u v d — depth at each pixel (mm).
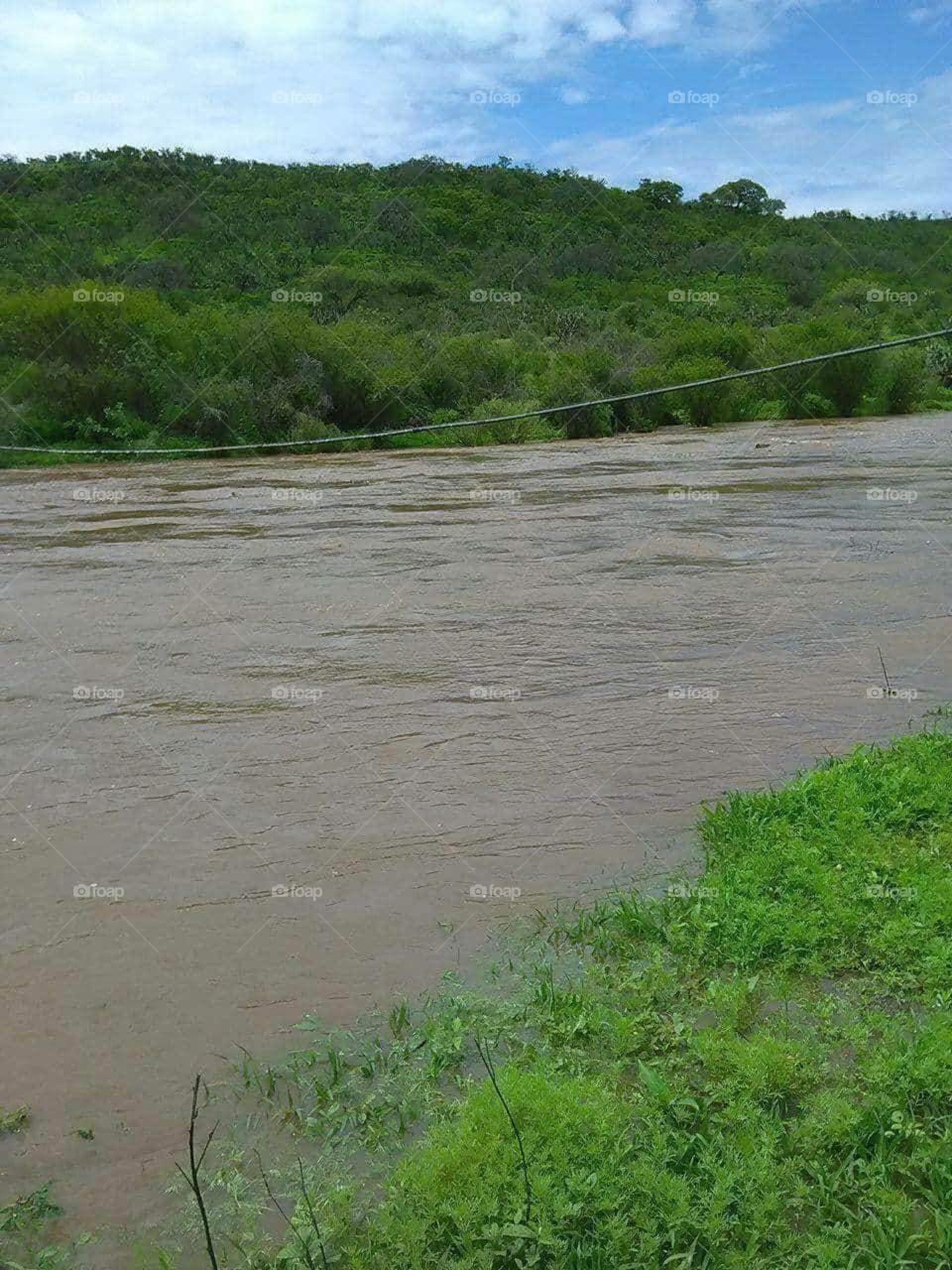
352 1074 3580
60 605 9914
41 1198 3113
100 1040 3770
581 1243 2803
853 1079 3367
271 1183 3152
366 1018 3867
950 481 16922
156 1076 3598
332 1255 2865
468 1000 3904
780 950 4113
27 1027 3832
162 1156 3264
